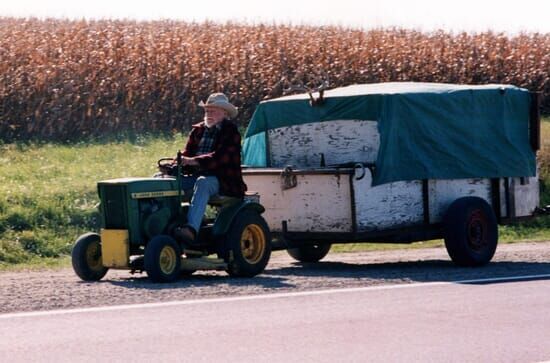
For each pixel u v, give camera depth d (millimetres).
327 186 18266
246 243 17047
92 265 16344
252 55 41531
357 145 18953
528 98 20828
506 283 15742
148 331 11219
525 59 49125
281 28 50406
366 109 18656
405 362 9812
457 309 12984
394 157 18422
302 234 18688
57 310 12633
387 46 46469
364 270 18484
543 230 29156
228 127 16812
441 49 48156
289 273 17812
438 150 19016
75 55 40000
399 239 18781
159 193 16266
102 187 16109
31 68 37562
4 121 35750
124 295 13969
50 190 25656
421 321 12055
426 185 18984
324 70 43125
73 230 23828
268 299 13711
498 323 11961
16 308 12781
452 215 18891
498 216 20203
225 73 40281
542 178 33469
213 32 48156
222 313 12500
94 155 32406
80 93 37219
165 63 39594
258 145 20547
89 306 12984
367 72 44688
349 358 9953
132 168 30000
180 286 15117
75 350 10164
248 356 9977
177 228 16188
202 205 16312
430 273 17438
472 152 19531
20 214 23688
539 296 14242
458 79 47438
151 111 38062
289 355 10055
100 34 44188
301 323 11828
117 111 37531
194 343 10578
